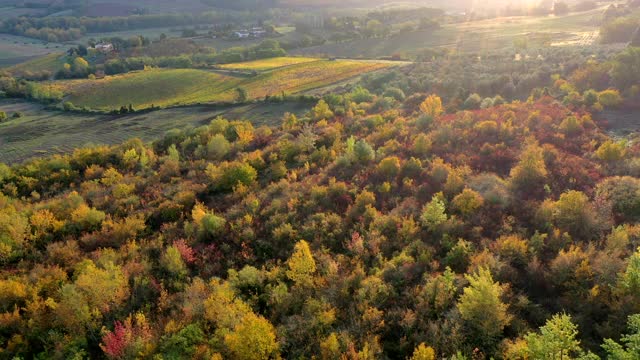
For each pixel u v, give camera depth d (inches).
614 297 1018.7
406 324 1018.7
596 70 3213.6
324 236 1534.2
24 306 1247.5
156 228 1809.8
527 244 1309.1
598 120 2524.6
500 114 2679.6
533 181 1763.0
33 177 2640.3
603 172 1818.4
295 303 1164.5
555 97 3105.3
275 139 2849.4
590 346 916.0
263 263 1455.5
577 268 1109.1
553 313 1040.8
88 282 1179.9
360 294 1130.7
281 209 1775.3
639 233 1277.1
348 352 903.1
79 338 1075.9
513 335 976.3
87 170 2652.6
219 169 2260.1
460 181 1779.0
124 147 2987.2
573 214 1406.3
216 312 1091.3
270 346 941.8
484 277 981.2
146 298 1268.5
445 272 1104.2
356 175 2031.3
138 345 1005.8
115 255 1489.9
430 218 1485.0
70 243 1617.9
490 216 1546.5
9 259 1555.1
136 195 2172.7
